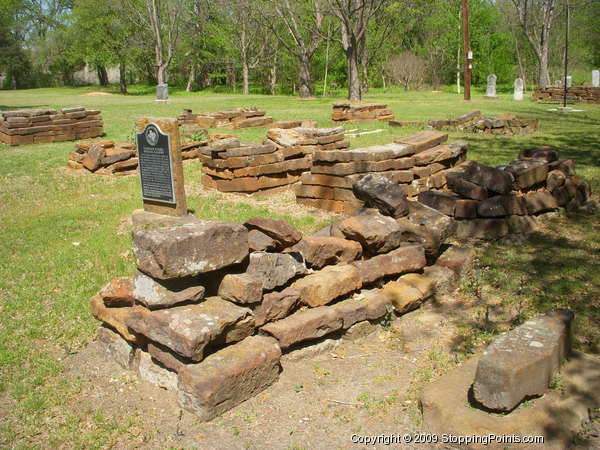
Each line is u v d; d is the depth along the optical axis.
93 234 8.06
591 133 16.20
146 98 40.78
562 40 49.22
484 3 56.66
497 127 16.59
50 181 11.89
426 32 55.88
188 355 3.82
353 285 5.04
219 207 9.12
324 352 4.70
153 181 8.42
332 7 33.38
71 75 72.25
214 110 27.27
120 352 4.64
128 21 54.22
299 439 3.59
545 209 7.61
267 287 4.50
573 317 4.18
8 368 4.67
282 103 32.50
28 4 71.12
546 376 3.67
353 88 33.53
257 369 4.03
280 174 10.12
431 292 5.54
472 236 7.10
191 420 3.80
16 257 7.24
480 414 3.54
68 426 3.85
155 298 4.16
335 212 8.65
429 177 9.02
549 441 3.32
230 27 51.62
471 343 4.67
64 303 5.82
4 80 68.56
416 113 23.30
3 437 3.77
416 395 3.99
